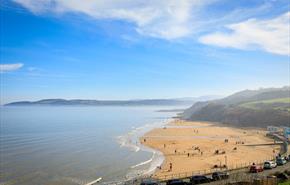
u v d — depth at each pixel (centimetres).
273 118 17712
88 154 9219
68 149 10144
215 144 11012
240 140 12019
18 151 9669
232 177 4484
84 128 17275
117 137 13412
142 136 13725
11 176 6538
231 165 6756
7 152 9462
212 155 8750
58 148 10350
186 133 14825
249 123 18775
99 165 7625
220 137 13138
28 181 6156
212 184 4081
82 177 6444
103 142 11844
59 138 12988
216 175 4397
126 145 11044
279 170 4994
